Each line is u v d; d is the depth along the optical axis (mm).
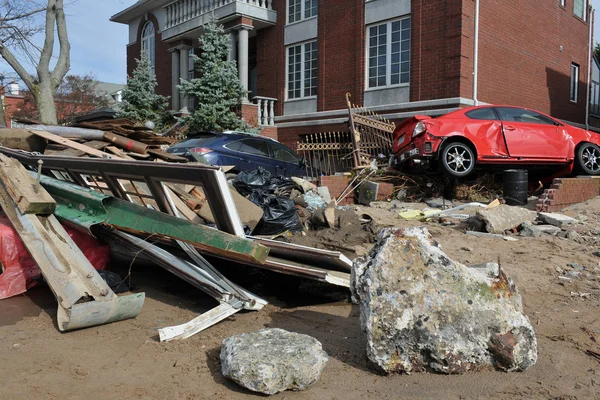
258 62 19109
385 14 14945
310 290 5297
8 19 13891
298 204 7965
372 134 13461
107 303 4062
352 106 15883
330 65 16500
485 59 14219
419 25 14133
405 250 3379
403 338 3291
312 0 17203
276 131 18094
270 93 18672
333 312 4676
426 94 14078
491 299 3350
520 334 3328
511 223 7871
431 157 10180
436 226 8312
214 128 16141
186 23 19594
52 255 4512
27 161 6430
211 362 3477
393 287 3316
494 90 14648
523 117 10805
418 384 3186
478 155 10258
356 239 6801
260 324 4289
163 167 4582
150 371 3334
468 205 9117
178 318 4434
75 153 7203
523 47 15984
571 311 4590
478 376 3271
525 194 9891
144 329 4125
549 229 7664
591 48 20578
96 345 3756
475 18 13703
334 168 14047
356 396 3051
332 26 16391
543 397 3021
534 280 5484
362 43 15570
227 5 17578
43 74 13562
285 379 3035
